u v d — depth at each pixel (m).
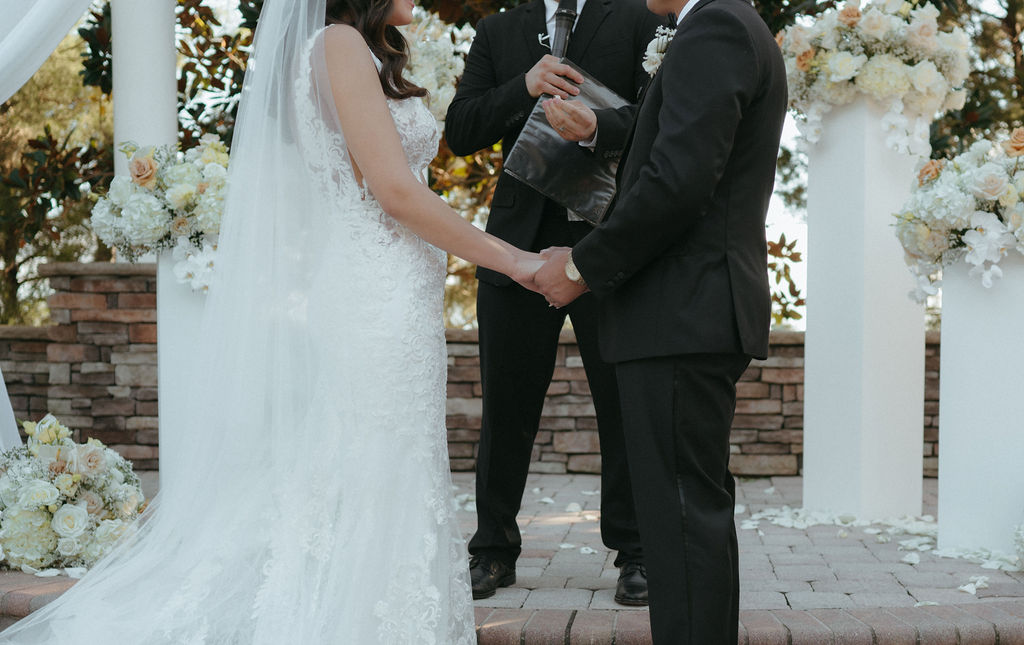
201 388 2.47
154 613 2.32
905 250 3.69
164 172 3.41
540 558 3.57
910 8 4.31
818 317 4.38
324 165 2.37
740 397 5.68
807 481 4.43
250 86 2.44
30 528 3.17
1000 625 2.64
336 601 2.26
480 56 3.27
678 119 2.01
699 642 2.04
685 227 2.04
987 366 3.54
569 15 2.98
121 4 4.40
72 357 5.56
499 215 3.12
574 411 5.77
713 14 2.06
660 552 2.10
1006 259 3.50
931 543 3.77
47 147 6.15
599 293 2.11
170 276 3.41
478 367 5.82
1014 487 3.51
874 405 4.26
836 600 2.96
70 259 8.24
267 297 2.41
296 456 2.36
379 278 2.37
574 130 2.70
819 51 4.32
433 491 2.40
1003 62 7.89
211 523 2.40
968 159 3.58
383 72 2.38
